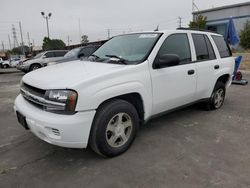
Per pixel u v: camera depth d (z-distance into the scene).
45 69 3.39
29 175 2.70
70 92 2.52
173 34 3.76
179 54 3.80
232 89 7.59
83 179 2.62
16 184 2.54
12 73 17.59
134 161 2.97
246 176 2.64
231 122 4.36
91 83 2.64
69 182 2.56
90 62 3.57
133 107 3.15
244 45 17.41
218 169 2.78
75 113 2.55
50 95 2.59
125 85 2.94
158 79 3.37
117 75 2.89
